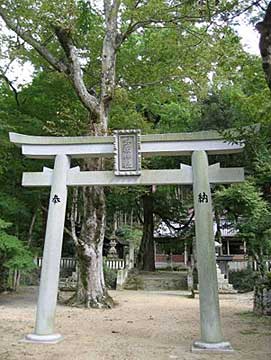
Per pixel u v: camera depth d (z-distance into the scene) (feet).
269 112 27.04
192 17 38.29
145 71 50.80
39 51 46.03
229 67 35.37
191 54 47.03
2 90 54.80
